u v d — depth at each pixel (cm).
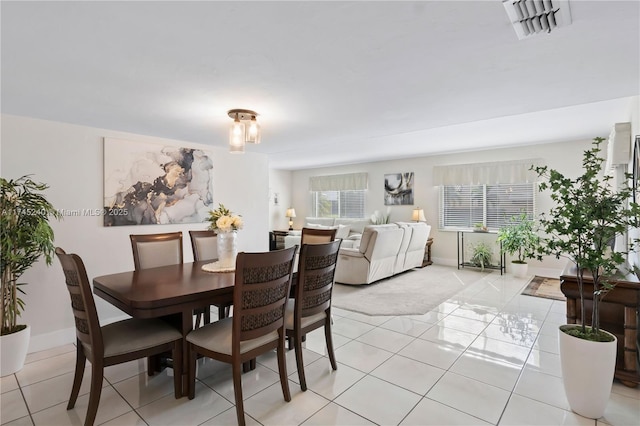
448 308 389
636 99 293
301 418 189
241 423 178
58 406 202
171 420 188
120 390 220
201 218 417
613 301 221
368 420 187
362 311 379
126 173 348
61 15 136
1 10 131
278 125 335
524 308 388
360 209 817
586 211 181
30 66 186
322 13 138
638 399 205
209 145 428
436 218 685
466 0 131
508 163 589
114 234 340
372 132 371
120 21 142
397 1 130
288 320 228
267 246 511
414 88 230
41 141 295
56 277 300
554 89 235
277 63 187
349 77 208
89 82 211
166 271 263
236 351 182
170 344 206
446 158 668
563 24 148
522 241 535
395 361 258
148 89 224
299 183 942
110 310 339
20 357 249
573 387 190
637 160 277
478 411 194
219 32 152
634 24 149
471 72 204
